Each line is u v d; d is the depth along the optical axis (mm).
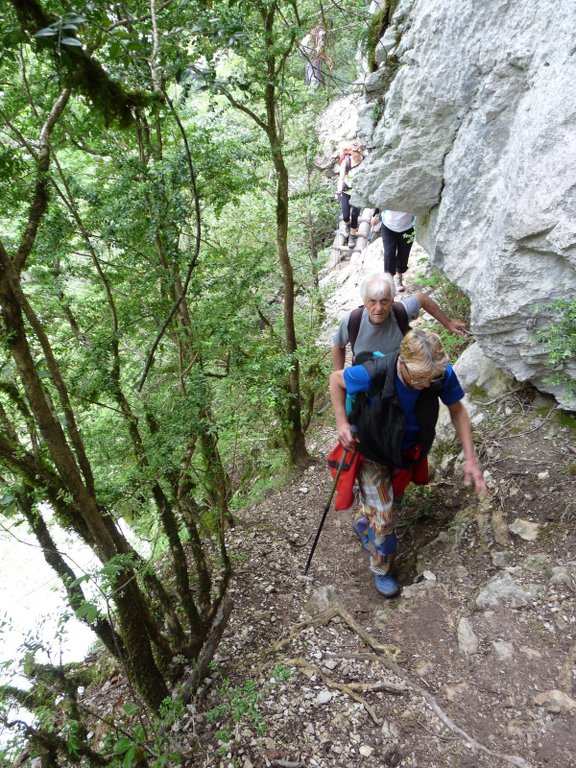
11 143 2363
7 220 2697
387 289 2842
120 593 2008
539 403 3439
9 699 1571
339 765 1972
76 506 1930
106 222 2564
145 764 1879
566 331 2797
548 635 2295
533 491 2979
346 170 7980
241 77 2816
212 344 2932
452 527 3078
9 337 1446
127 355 3064
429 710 2129
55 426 1624
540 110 2730
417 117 3516
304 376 4613
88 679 2223
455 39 3135
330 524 3656
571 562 2562
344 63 5820
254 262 3363
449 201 3570
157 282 2881
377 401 2389
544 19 2729
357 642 2562
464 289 3703
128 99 1743
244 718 2195
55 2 1550
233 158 2857
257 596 3049
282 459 4430
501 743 1964
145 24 2090
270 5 3027
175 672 2465
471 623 2455
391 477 2729
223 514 2996
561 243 2729
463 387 3912
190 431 2439
